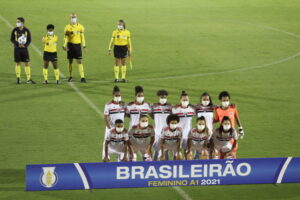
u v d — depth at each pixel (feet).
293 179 96.68
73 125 128.26
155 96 152.35
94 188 92.79
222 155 102.22
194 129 100.42
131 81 169.58
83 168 91.71
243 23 268.82
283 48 219.41
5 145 114.42
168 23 265.95
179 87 162.71
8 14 278.05
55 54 161.58
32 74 175.73
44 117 133.49
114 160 108.47
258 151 113.80
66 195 91.09
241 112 140.15
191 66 189.88
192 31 248.32
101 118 133.80
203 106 107.14
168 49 214.48
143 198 90.99
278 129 127.95
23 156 108.58
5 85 161.27
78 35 164.04
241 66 190.60
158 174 92.94
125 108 106.93
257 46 222.07
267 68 188.44
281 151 114.01
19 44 159.53
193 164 93.30
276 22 272.72
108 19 273.54
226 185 96.63
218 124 131.85
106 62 194.59
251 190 94.63
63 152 111.34
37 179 90.84
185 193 93.30
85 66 188.24
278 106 146.10
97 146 115.34
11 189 93.40
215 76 176.55
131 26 257.14
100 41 227.20
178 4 322.14
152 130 100.58
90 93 155.12
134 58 200.23
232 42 228.02
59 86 161.89
